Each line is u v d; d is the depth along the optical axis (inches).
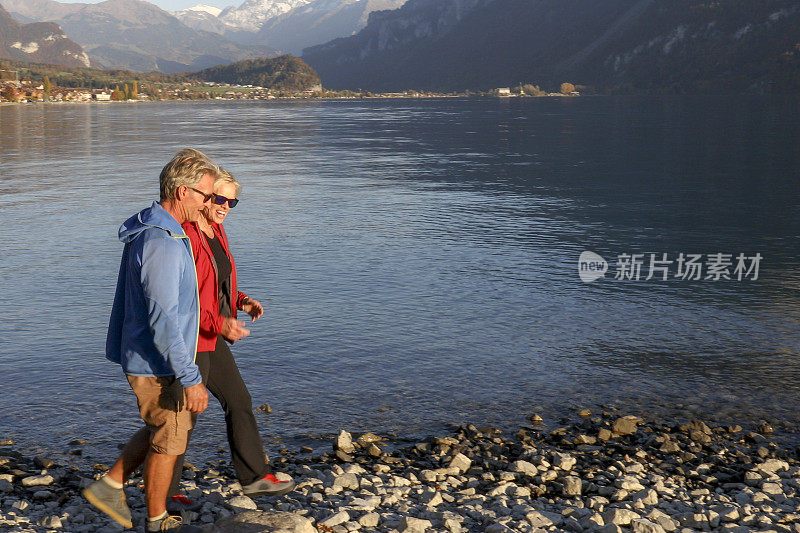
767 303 485.1
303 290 506.6
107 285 514.9
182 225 159.0
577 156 1771.7
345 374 342.0
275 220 823.7
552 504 205.8
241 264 593.9
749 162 1588.3
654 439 270.1
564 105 7406.5
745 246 703.1
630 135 2593.5
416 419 292.5
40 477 217.2
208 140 2438.5
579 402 313.6
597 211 915.4
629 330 420.5
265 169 1456.7
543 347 387.2
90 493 162.9
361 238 715.4
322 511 185.3
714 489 227.6
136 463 166.1
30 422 280.8
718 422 294.5
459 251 655.8
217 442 263.9
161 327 142.8
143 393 152.0
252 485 175.9
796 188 1152.8
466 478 229.3
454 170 1437.0
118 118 4544.8
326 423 286.4
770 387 333.4
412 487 216.2
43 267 575.5
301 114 5433.1
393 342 391.2
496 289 515.8
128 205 940.6
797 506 208.4
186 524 167.8
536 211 911.7
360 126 3494.1
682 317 449.7
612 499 210.8
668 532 183.0
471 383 333.7
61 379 328.2
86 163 1555.1
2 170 1400.1
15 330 403.5
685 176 1333.7
